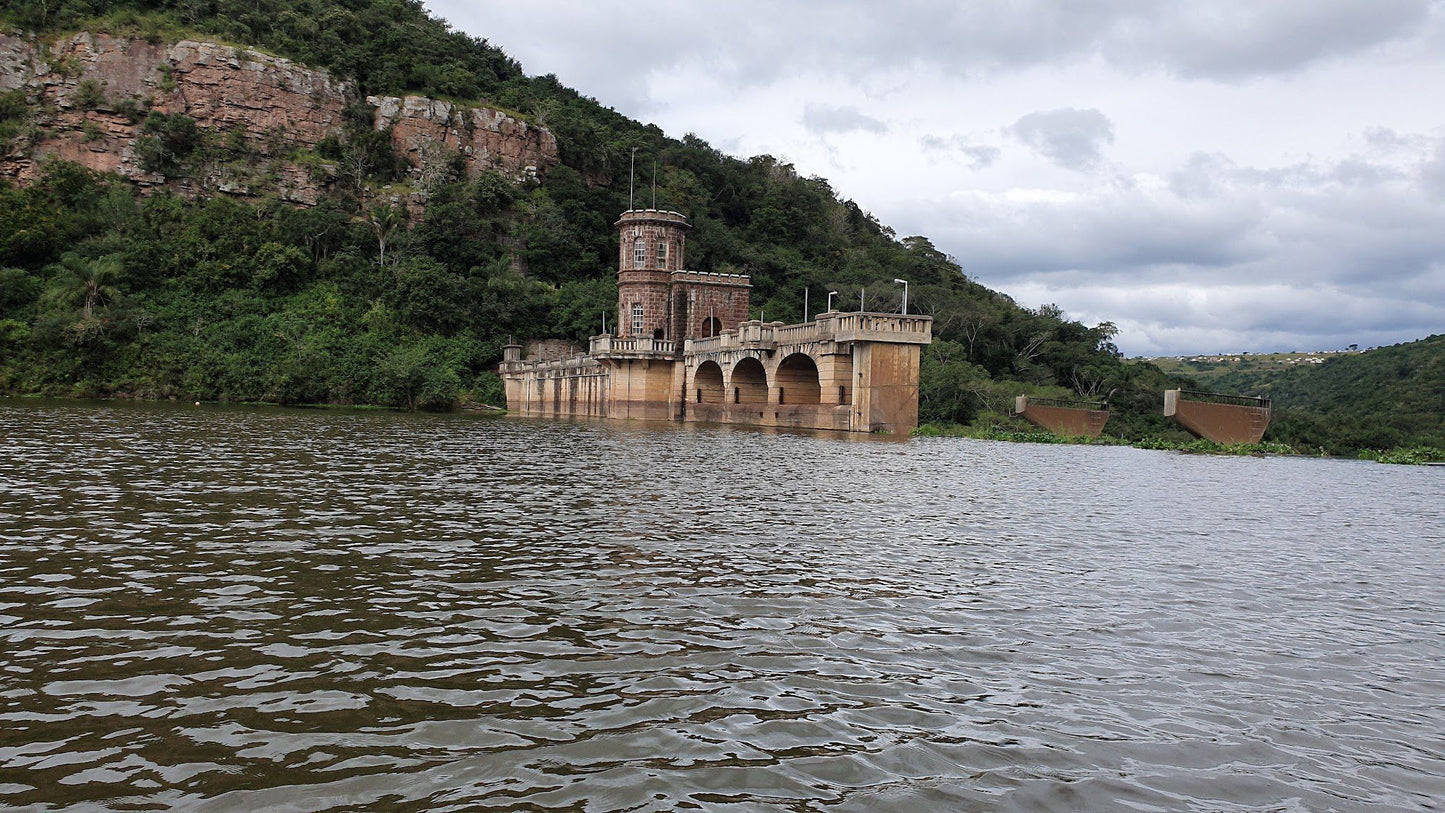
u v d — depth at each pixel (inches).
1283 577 465.7
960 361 3115.2
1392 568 503.8
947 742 232.4
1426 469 1457.9
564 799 193.5
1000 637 329.4
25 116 3720.5
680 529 538.6
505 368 3570.4
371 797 191.6
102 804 184.4
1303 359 6412.4
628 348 2605.8
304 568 410.9
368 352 3282.5
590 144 4968.0
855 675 281.9
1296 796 208.7
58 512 544.1
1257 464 1437.0
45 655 279.6
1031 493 820.0
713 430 1898.4
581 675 274.4
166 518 535.5
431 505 625.6
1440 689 289.3
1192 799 205.5
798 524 571.2
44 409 1876.2
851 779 208.7
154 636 302.7
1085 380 3668.8
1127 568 469.1
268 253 3531.0
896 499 722.8
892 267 5049.2
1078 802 201.6
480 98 4845.0
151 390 2849.4
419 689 258.4
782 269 4468.5
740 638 316.8
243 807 185.3
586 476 842.2
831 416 1891.0
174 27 4092.0
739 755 219.8
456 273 3954.2
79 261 2952.8
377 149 4352.9
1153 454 1609.3
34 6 3855.8
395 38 4704.7
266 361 3112.7
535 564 429.7
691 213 4817.9
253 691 253.3
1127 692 276.4
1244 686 286.2
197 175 3909.9
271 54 4202.8
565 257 4325.8
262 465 871.1
